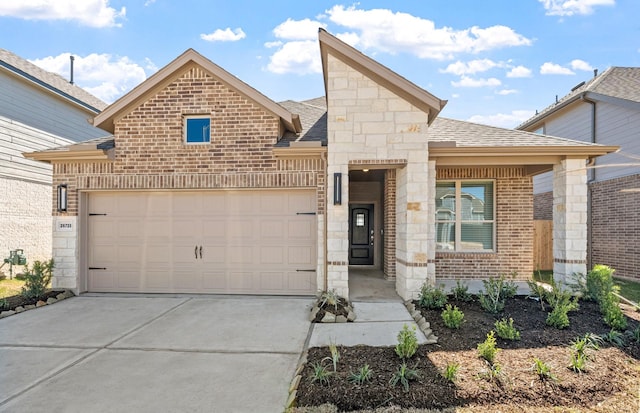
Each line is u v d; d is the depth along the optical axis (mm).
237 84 8336
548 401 3752
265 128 8461
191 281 8789
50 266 8391
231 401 3844
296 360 4879
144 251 8883
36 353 5156
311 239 8578
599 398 3816
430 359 4605
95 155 8555
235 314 7020
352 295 8477
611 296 6559
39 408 3713
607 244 11961
